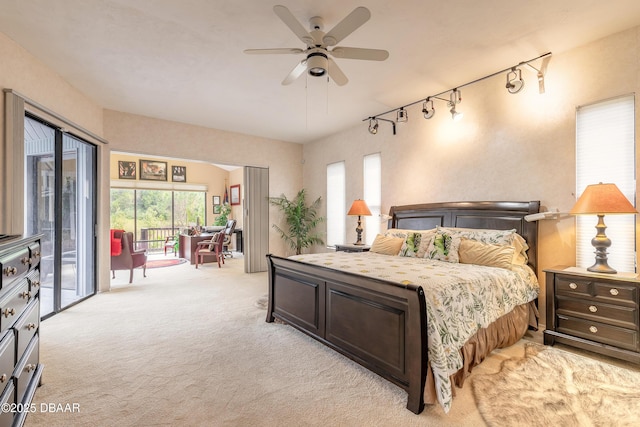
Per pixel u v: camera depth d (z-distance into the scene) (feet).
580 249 9.39
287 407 5.97
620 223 8.70
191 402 6.10
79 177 13.46
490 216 11.23
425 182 14.03
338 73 8.61
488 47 9.55
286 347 8.66
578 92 9.50
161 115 16.03
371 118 15.43
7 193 8.61
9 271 4.76
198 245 22.44
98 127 14.47
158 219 31.58
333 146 19.62
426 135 13.98
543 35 8.91
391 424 5.49
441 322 6.13
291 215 21.03
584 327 8.09
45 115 10.48
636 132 8.41
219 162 18.69
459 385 6.59
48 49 9.62
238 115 16.07
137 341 9.05
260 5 7.58
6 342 4.63
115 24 8.38
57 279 11.71
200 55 10.04
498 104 11.44
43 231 11.32
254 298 13.80
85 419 5.57
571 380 6.86
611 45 8.89
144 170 30.30
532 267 10.01
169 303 13.01
